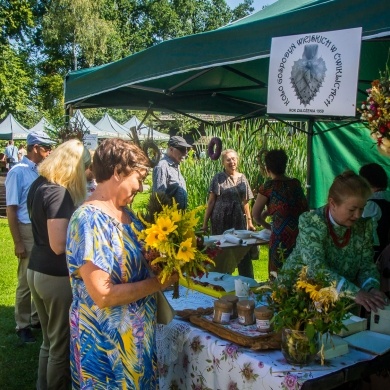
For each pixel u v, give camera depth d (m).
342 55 2.21
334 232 2.43
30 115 34.47
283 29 2.49
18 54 37.41
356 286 2.40
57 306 3.05
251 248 5.49
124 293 2.03
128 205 2.36
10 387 3.76
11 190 4.23
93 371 2.07
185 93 5.18
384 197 3.75
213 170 9.36
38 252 3.07
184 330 2.51
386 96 2.07
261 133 9.37
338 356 2.15
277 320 2.02
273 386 2.01
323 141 6.73
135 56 3.47
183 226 2.01
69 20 38.19
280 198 4.40
